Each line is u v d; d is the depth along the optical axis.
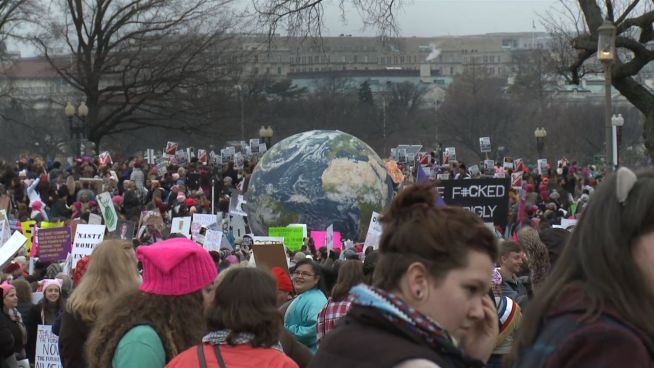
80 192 40.91
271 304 7.58
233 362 7.44
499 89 194.50
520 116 175.38
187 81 85.31
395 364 4.66
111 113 86.06
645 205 4.76
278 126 172.12
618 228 4.80
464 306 4.91
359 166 36.06
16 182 48.12
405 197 5.07
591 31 37.19
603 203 4.89
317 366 4.89
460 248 4.88
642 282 4.75
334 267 14.67
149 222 31.19
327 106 183.88
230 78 90.31
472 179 26.94
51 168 61.25
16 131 134.50
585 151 154.38
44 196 46.84
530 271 12.37
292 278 14.48
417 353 4.68
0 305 13.20
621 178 4.82
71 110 72.81
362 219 35.78
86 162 56.28
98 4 82.88
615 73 36.44
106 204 28.77
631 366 4.47
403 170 64.31
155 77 84.38
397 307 4.82
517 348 5.01
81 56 83.88
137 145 130.75
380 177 36.59
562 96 174.62
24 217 40.28
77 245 21.98
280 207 35.66
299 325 13.28
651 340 4.61
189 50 84.25
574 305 4.74
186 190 55.69
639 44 36.31
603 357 4.51
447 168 65.62
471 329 5.07
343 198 35.47
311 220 35.44
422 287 4.90
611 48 30.66
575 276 4.93
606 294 4.73
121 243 9.68
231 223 37.50
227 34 89.75
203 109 86.94
